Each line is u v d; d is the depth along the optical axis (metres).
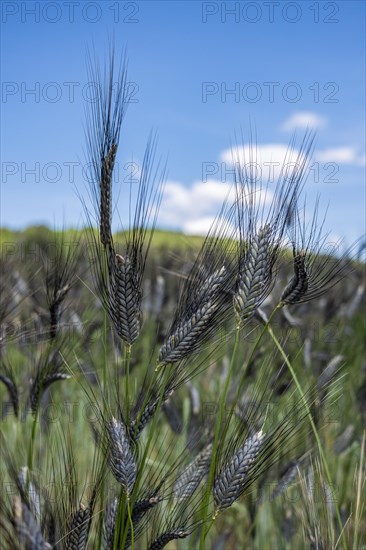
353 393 1.95
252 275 1.00
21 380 1.42
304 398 1.17
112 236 1.00
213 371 1.76
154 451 1.41
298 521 1.43
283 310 1.50
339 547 1.17
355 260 1.14
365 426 1.72
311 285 1.07
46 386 1.24
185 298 1.04
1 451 1.13
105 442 1.04
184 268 1.35
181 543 1.41
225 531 1.42
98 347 1.44
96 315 1.49
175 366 1.05
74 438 1.45
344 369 1.96
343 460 1.66
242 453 1.02
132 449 1.02
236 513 1.59
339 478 1.57
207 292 1.02
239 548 1.51
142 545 1.26
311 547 1.17
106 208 0.99
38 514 1.04
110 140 1.00
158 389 1.04
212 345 1.08
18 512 0.93
